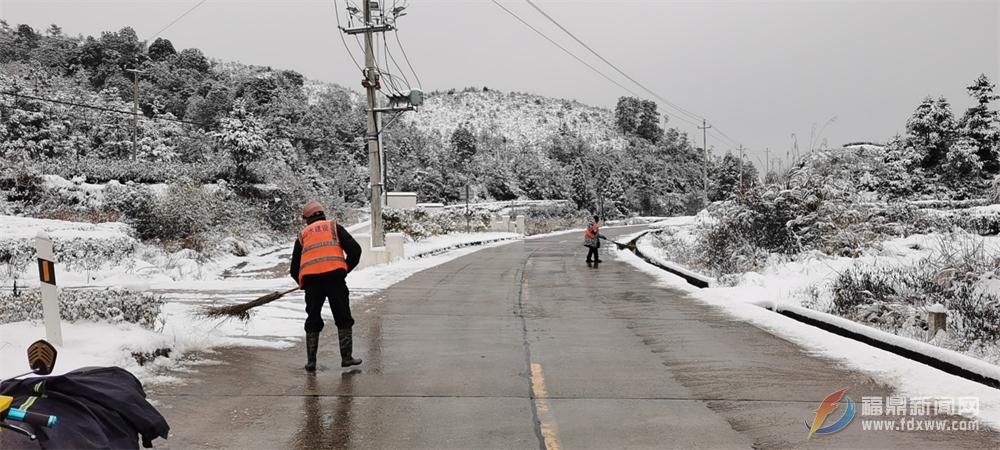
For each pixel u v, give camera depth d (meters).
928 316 9.41
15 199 27.19
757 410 6.08
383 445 5.16
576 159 90.69
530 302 13.48
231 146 37.16
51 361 3.24
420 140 87.69
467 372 7.53
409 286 16.19
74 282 16.67
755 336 9.77
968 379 7.00
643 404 6.27
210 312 9.06
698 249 21.66
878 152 39.72
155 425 3.48
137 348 7.25
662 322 11.03
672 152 131.50
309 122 70.62
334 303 7.73
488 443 5.20
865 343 8.95
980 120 40.34
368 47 22.66
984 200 29.64
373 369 7.66
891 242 18.25
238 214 32.41
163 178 34.00
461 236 40.41
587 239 22.64
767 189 19.66
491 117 162.75
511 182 82.56
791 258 17.39
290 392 6.66
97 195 28.42
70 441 3.01
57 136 47.56
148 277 18.73
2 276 16.75
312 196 41.06
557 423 5.70
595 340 9.47
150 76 80.38
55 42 88.12
